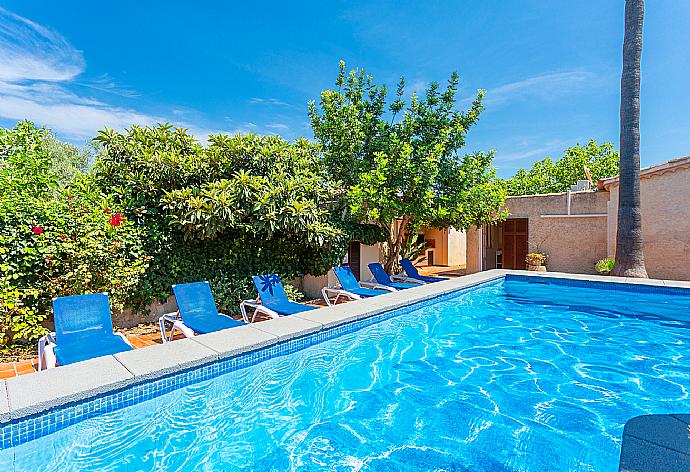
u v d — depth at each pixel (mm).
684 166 12727
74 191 7125
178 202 7801
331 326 5691
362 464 3578
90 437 3414
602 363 5918
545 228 16094
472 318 8477
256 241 9383
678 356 6180
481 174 12211
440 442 3918
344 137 11992
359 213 10773
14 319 5898
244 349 4578
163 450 3750
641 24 11836
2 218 5922
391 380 5398
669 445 3729
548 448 3762
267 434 4066
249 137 9562
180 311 6484
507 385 5195
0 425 2967
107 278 6887
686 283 9492
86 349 4840
